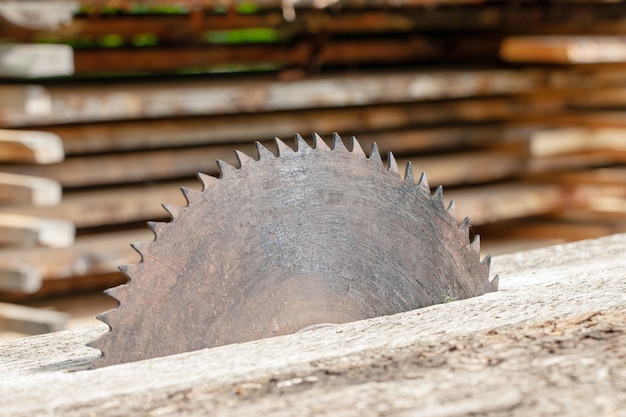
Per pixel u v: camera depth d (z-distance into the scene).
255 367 2.42
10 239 7.57
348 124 10.13
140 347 2.78
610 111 11.31
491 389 2.12
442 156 10.86
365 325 2.88
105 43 9.38
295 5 8.40
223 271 2.88
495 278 3.41
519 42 10.65
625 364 2.23
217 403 2.16
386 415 2.01
